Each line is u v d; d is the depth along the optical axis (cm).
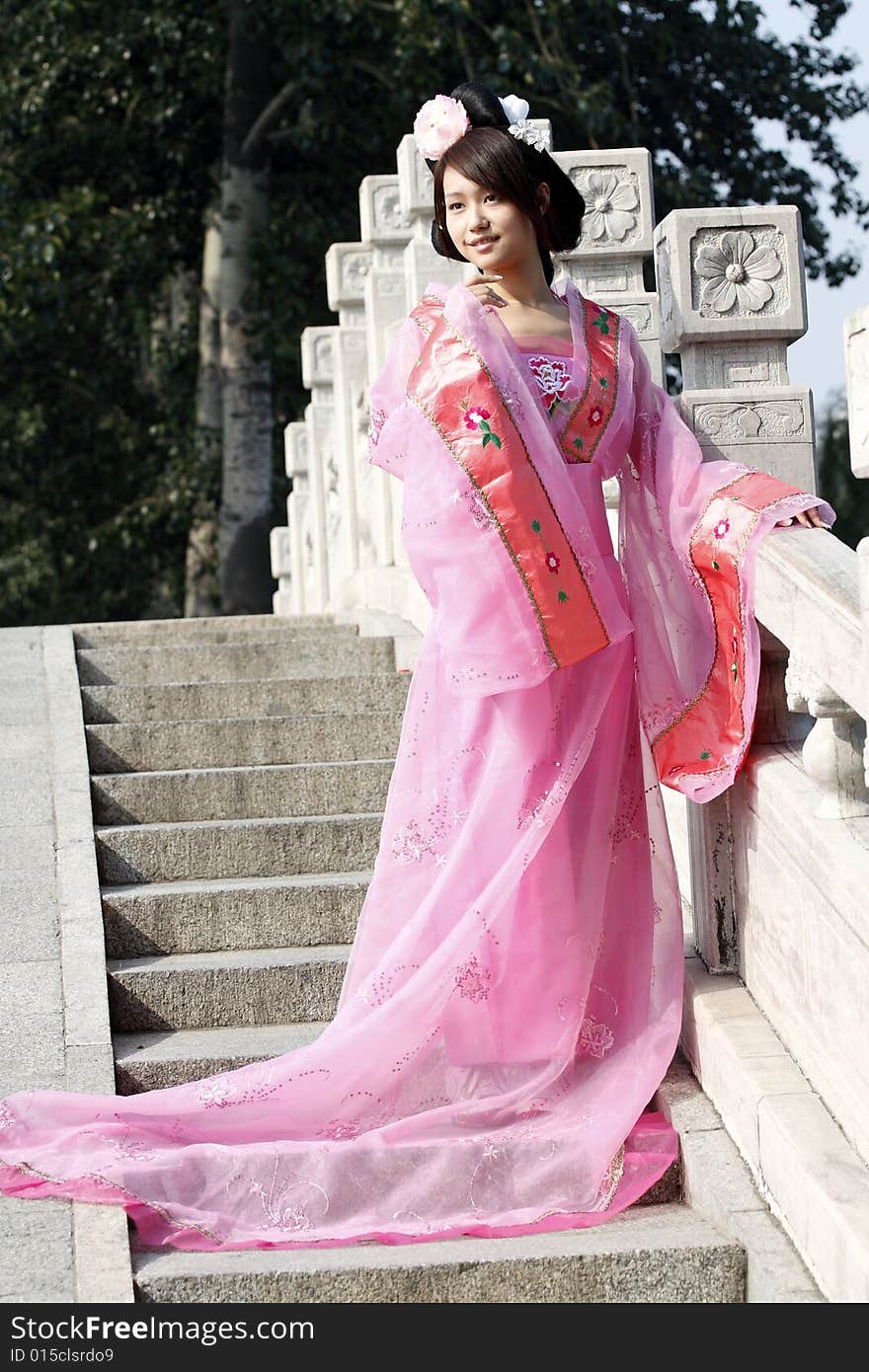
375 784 553
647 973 382
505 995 375
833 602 314
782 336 418
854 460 285
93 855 500
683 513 377
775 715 388
